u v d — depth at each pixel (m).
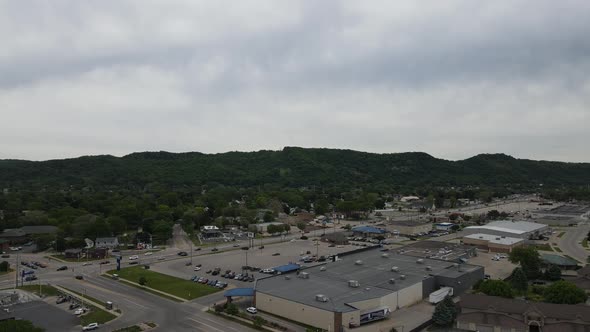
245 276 134.12
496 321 90.44
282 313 99.19
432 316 95.44
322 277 117.31
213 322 94.81
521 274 117.44
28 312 101.06
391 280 111.69
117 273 143.38
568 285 100.50
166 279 134.38
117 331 88.69
